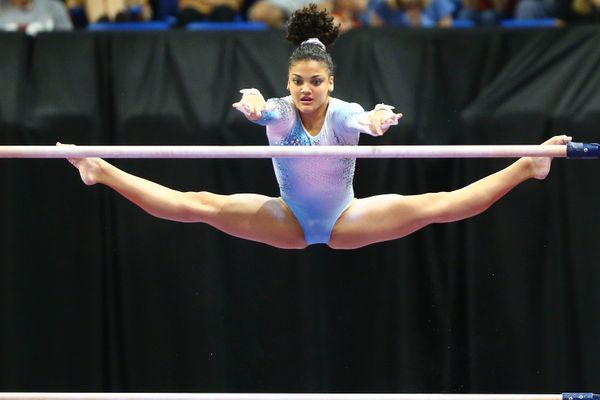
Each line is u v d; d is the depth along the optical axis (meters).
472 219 13.67
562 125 13.30
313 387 13.87
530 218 13.62
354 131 9.59
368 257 13.88
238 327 14.03
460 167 13.70
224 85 13.77
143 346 13.91
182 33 14.10
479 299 13.70
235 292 14.01
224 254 14.00
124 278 13.89
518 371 13.70
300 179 9.89
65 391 13.91
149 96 13.73
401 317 13.70
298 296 13.91
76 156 9.40
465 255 13.77
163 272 13.91
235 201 10.16
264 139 13.55
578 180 13.47
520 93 13.60
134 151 9.36
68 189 13.88
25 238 13.82
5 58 13.94
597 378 13.47
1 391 13.82
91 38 14.09
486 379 13.74
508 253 13.66
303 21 10.34
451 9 16.08
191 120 13.56
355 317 13.94
